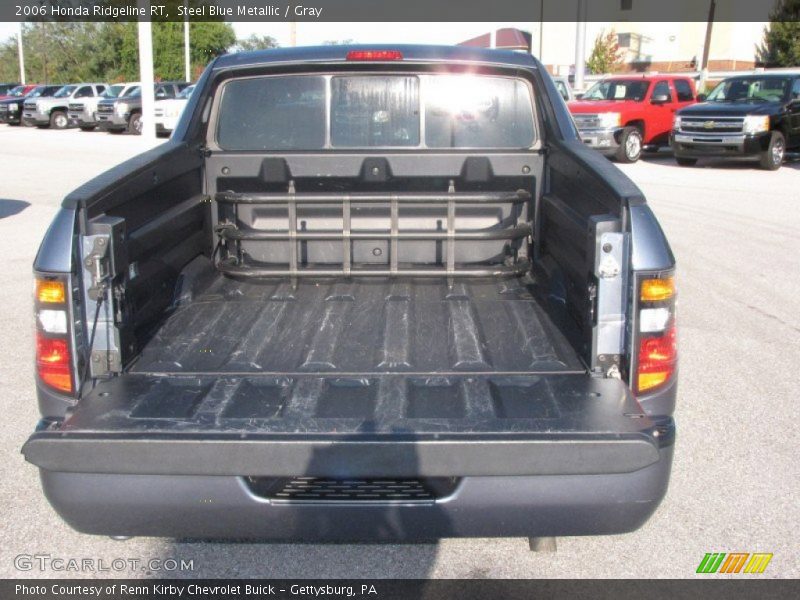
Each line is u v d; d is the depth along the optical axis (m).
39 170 19.14
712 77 39.03
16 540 3.82
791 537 3.86
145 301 3.79
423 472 2.78
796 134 19.31
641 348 3.16
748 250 9.99
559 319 3.96
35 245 10.55
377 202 4.55
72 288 3.13
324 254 4.68
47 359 3.17
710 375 5.95
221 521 2.97
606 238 3.17
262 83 4.68
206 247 4.66
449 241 4.42
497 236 4.47
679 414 5.25
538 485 2.91
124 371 3.41
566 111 4.54
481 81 4.66
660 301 3.13
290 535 3.00
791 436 4.93
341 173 4.70
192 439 2.78
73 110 34.84
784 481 4.39
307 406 3.09
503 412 2.99
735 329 7.02
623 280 3.19
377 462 2.78
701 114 18.83
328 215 4.71
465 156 4.66
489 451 2.76
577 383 3.22
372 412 3.03
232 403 3.12
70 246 3.12
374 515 2.96
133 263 3.60
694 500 4.20
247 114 4.71
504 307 4.21
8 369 6.05
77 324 3.17
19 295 8.12
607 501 2.95
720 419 5.18
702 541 3.82
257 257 4.69
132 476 2.92
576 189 3.90
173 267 4.14
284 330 3.93
